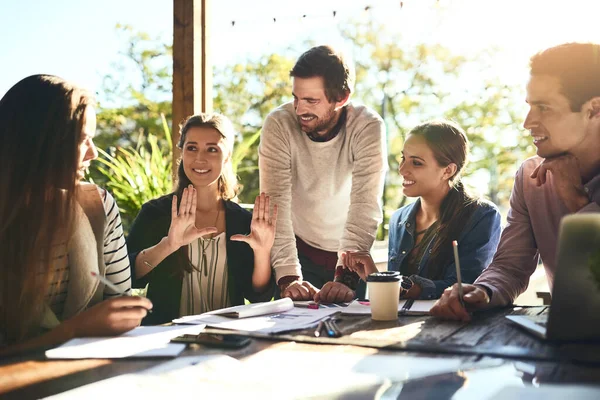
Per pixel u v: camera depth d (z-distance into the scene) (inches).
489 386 37.8
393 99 526.0
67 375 42.6
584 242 47.9
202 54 131.4
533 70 70.4
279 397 36.8
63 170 61.1
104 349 48.8
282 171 101.0
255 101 490.0
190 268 91.6
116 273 72.1
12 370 44.0
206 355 47.2
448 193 91.8
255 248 89.0
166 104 435.8
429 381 39.2
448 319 61.3
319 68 94.0
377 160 99.3
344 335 54.0
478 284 68.7
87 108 64.0
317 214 106.3
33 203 59.4
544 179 73.3
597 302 48.1
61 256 62.0
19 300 57.8
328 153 102.2
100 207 68.4
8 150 60.1
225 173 97.5
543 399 34.7
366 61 520.7
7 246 58.5
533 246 78.4
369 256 87.3
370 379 40.0
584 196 70.9
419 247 92.9
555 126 69.8
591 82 67.4
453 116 520.4
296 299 81.0
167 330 56.9
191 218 84.7
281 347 50.0
